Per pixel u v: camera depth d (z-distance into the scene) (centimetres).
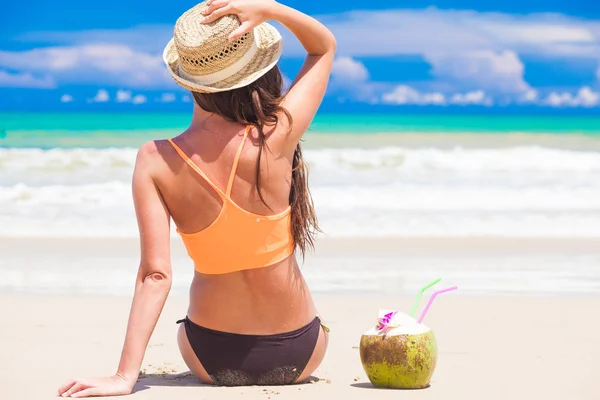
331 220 1284
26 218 1286
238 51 395
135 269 932
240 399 390
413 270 927
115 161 1712
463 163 1791
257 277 410
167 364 496
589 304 750
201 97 402
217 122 404
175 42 404
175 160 401
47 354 527
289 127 405
